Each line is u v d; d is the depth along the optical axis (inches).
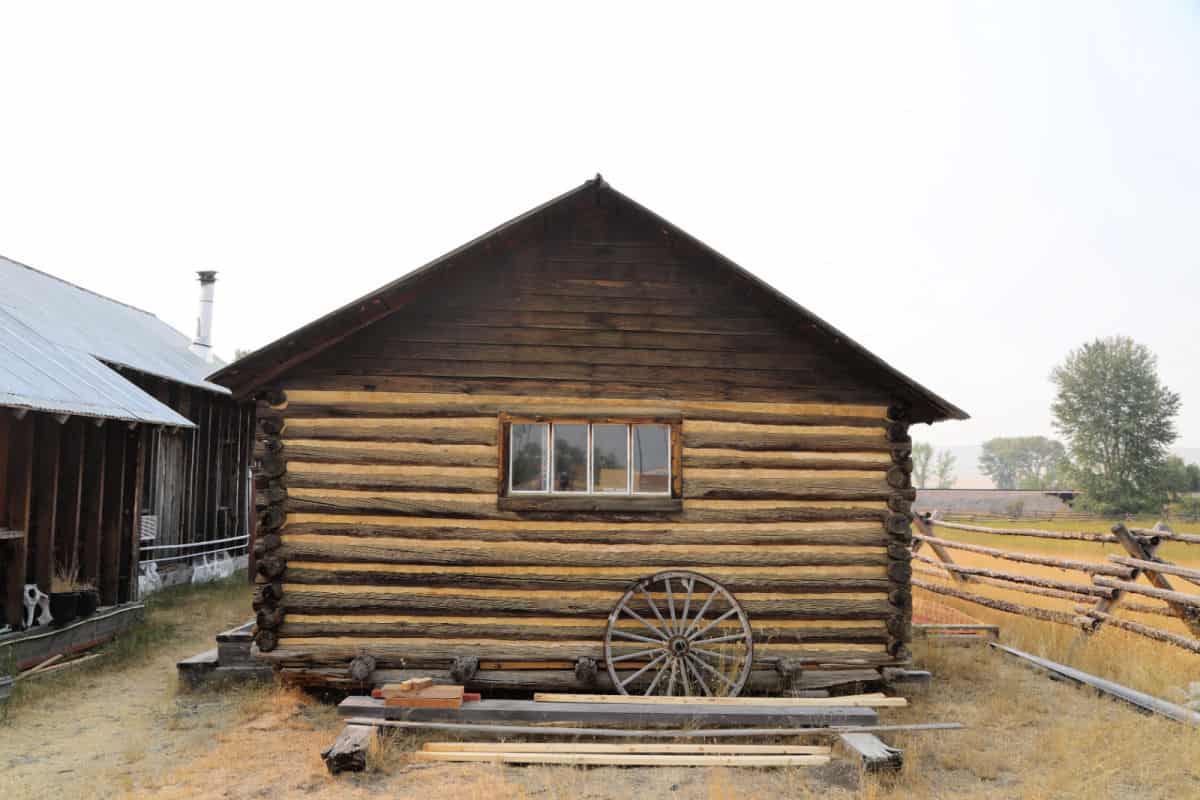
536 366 354.3
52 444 422.3
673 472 352.8
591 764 281.3
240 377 344.2
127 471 509.0
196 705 348.8
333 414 347.9
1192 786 262.8
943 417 365.4
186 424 526.0
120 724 324.5
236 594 637.9
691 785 265.1
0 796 252.5
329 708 337.4
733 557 350.9
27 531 398.6
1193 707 334.3
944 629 473.4
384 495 345.4
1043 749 296.2
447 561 342.6
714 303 363.6
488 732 303.4
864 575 357.1
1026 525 1983.3
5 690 343.0
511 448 351.6
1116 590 431.2
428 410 349.1
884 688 363.9
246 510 829.8
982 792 261.6
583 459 354.6
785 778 271.6
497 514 346.0
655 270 363.3
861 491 359.3
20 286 650.2
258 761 281.1
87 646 438.3
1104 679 383.2
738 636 337.7
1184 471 2940.5
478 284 357.1
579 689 342.3
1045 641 452.1
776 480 356.8
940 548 649.6
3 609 385.7
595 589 345.7
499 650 339.9
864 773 269.4
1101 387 2854.3
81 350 542.3
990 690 372.2
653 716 310.8
